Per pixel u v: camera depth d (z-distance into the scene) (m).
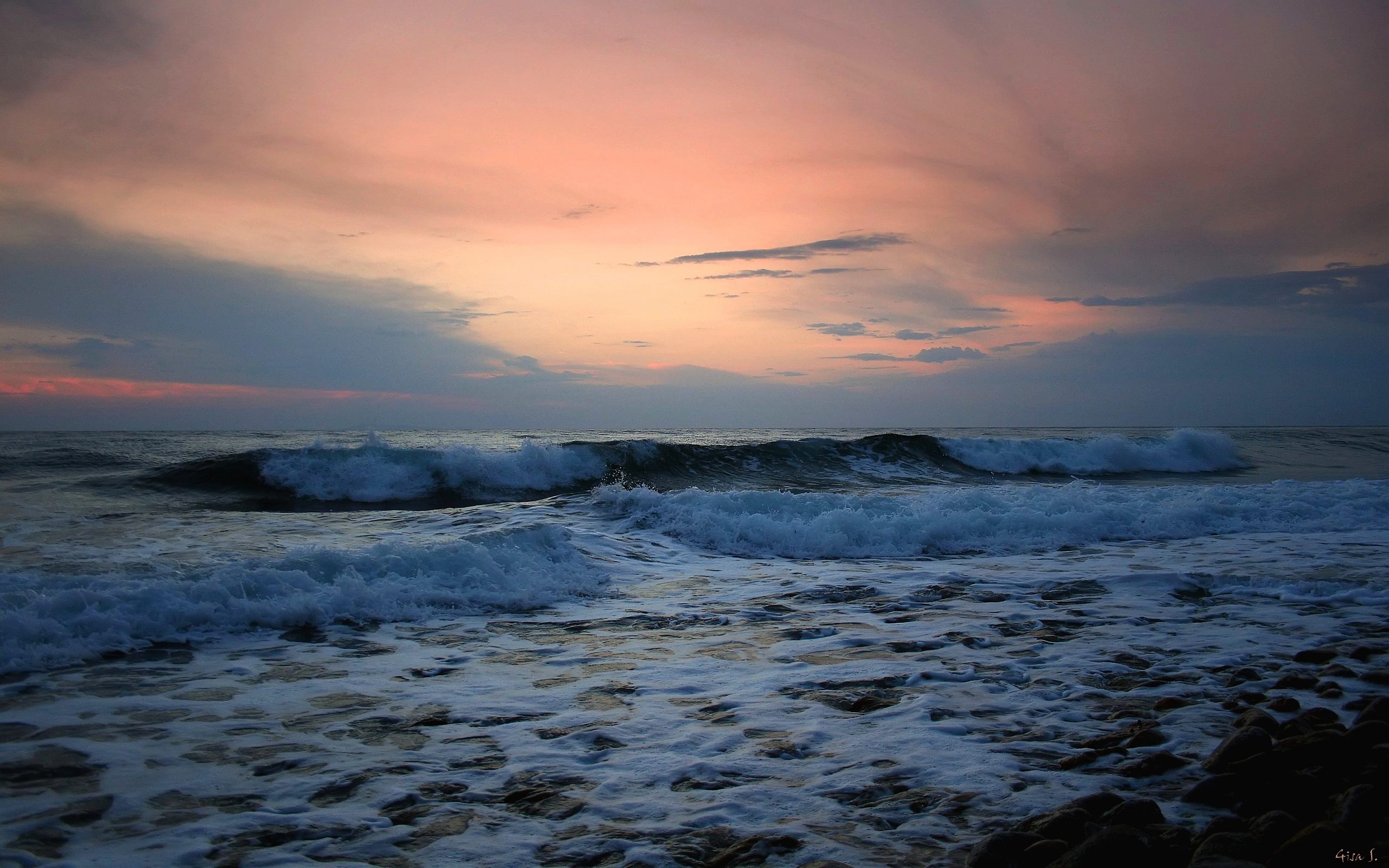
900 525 9.20
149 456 17.52
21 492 13.14
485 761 3.20
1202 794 2.73
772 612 6.08
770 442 20.06
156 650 4.75
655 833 2.55
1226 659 4.66
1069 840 2.37
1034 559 8.28
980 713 3.77
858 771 3.07
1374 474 20.64
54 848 2.43
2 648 4.46
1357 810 2.41
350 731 3.54
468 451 15.73
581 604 6.34
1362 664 4.51
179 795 2.85
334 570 6.29
